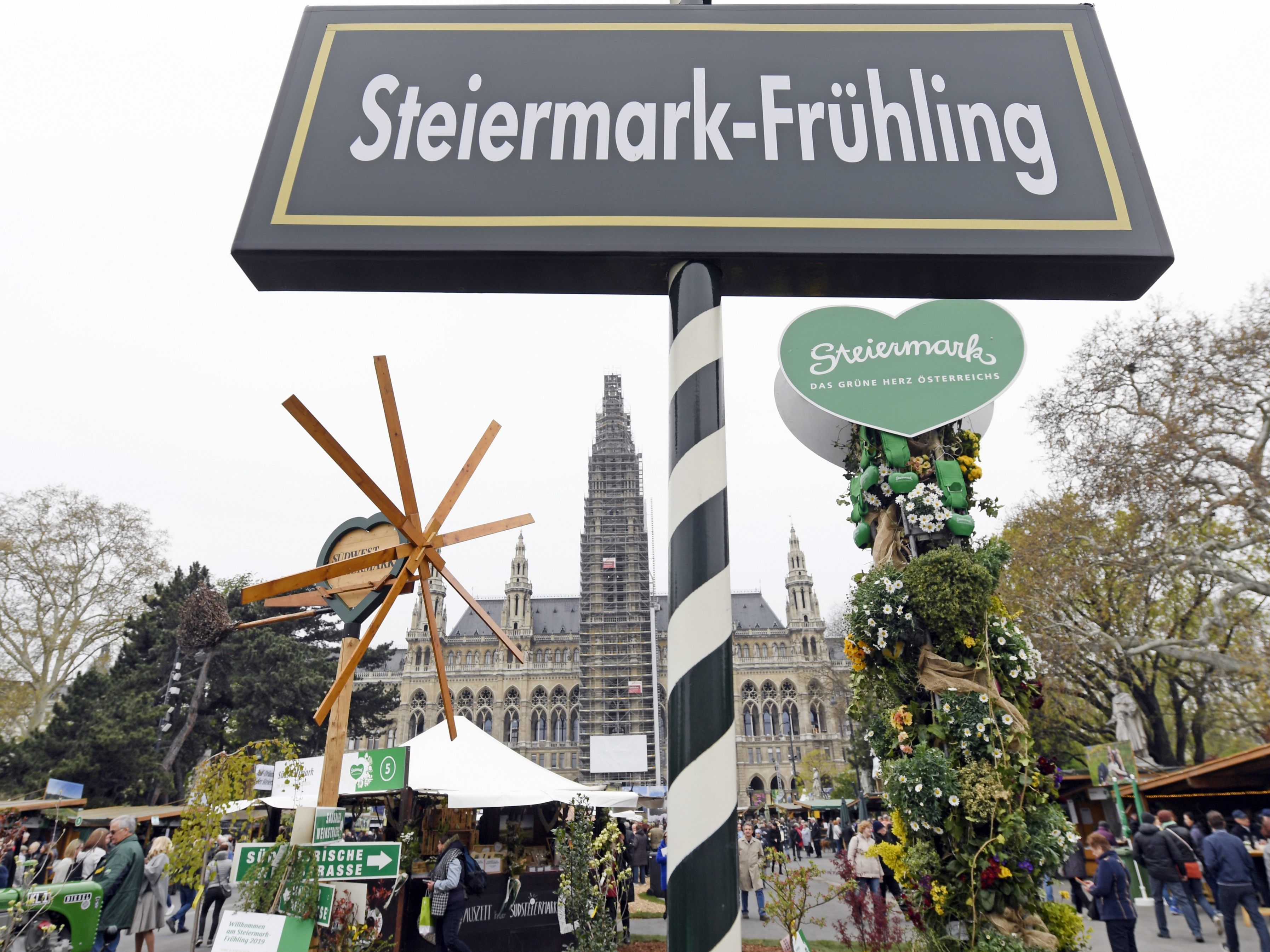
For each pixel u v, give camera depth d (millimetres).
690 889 1621
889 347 6672
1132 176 2016
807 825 35406
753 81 2098
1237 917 13625
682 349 1907
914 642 6023
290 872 5336
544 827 13305
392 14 2189
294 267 1971
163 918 11953
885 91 2092
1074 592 25984
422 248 1871
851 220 1932
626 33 2162
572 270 2006
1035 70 2133
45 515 42344
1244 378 22906
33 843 18500
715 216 1926
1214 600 27109
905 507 6230
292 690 42125
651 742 98438
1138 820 16156
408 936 10531
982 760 5520
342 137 2004
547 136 2012
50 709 41656
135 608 43938
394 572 5316
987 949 5039
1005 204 1966
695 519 1826
